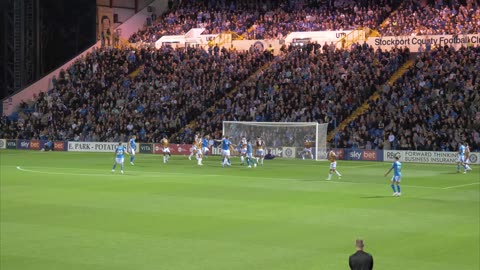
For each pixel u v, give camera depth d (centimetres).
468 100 6744
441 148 6462
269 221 2883
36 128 8438
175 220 2902
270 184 4397
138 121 7981
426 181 4694
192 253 2248
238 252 2264
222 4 9544
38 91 8850
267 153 7106
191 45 8931
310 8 8869
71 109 8444
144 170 5469
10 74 9269
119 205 3359
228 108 7681
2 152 7850
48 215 3031
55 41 9438
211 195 3781
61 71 8900
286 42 8406
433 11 8069
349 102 7269
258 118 7456
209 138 7362
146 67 8550
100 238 2497
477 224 2830
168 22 9531
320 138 6838
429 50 7538
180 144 7512
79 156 7188
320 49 8288
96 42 9288
